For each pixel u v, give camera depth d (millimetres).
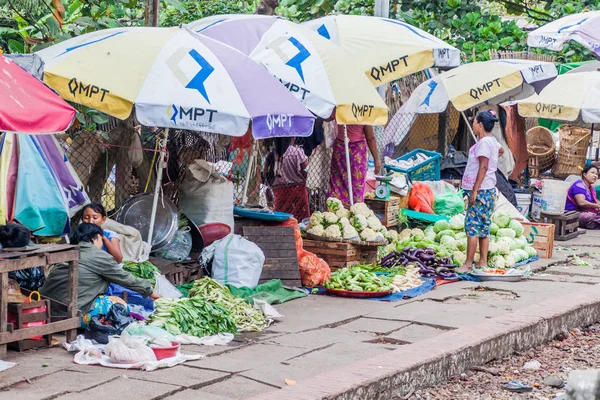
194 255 10047
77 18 11438
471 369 7492
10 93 6367
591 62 18734
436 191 13922
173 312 7723
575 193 15625
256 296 9273
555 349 8414
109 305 7684
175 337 7473
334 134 12664
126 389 5992
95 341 7242
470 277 11008
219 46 9086
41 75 8250
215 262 9602
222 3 21156
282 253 10008
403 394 6645
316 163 13070
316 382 6168
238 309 8312
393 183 13055
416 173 14367
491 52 18328
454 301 9656
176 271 9461
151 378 6309
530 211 15328
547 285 10633
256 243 10008
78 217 9672
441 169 15438
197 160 10328
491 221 12133
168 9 20375
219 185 10219
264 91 8719
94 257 7621
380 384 6355
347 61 10688
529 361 7910
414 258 11062
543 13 21859
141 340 6793
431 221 12898
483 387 7031
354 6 18609
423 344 7422
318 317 8750
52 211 8500
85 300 7520
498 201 13703
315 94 9891
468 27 18281
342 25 12211
